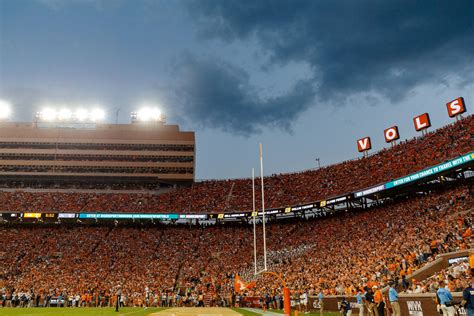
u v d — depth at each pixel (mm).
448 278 19844
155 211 58094
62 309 33719
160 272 47344
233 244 52344
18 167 67688
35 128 69875
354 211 47531
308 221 51875
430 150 40812
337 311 27812
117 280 45531
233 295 39719
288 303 12352
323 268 37562
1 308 36281
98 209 58656
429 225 32094
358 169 49844
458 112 41438
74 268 48062
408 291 21797
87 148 69375
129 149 69688
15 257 50000
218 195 60156
